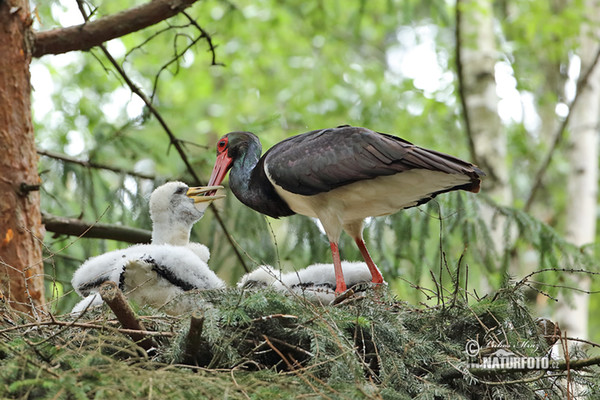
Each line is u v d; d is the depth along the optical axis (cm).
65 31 1078
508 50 2016
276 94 2462
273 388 708
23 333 772
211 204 1341
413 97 2191
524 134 2322
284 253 1428
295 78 2444
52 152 1330
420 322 862
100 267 947
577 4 1919
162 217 1144
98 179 1381
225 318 798
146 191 1363
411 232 1418
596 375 830
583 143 1920
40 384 663
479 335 863
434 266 1434
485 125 1836
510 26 2092
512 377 827
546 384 834
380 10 2259
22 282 983
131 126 1338
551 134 2420
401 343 821
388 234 1764
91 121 1845
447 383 828
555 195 2391
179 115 1889
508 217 1465
